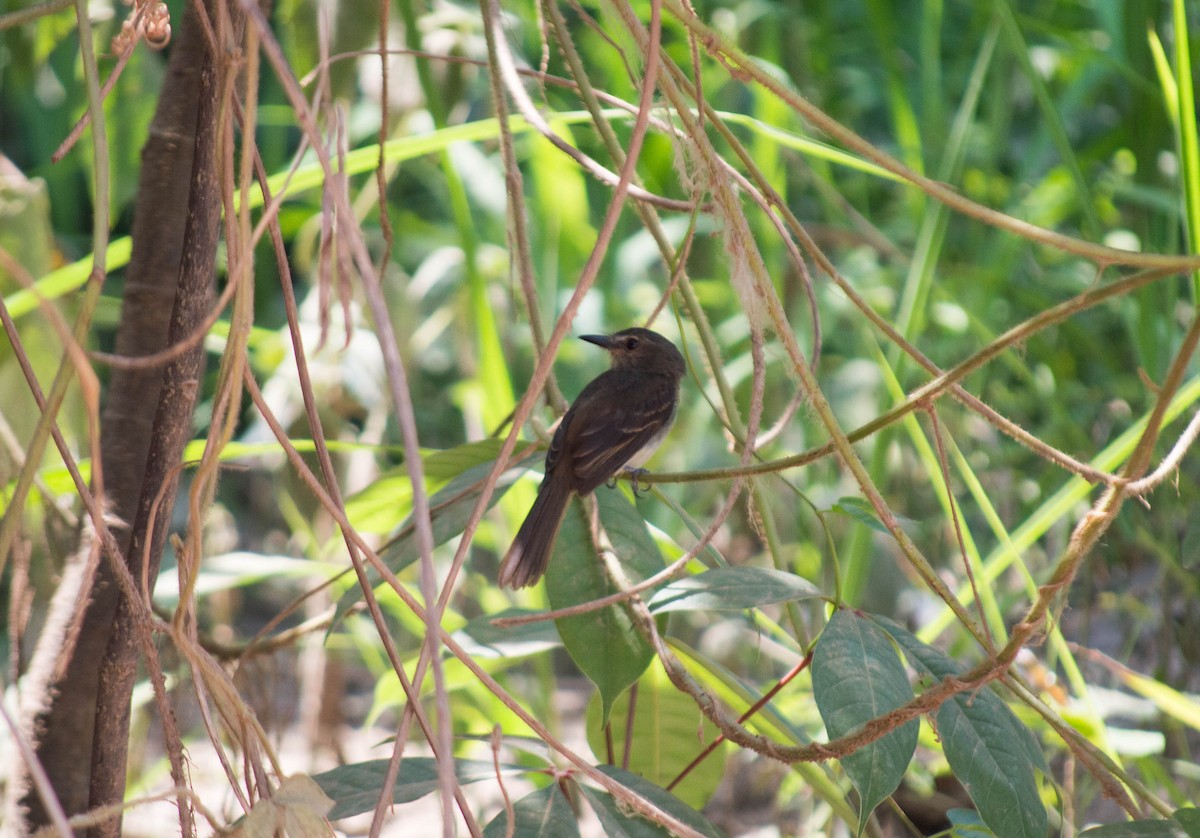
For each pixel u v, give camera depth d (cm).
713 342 639
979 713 481
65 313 684
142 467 507
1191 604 884
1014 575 1073
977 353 452
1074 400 1106
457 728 951
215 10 459
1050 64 1338
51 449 676
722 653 1140
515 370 1160
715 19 1199
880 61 1429
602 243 379
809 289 569
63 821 300
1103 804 1034
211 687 401
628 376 931
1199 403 938
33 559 582
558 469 634
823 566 1054
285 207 1262
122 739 482
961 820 570
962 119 960
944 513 1074
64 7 466
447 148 829
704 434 1180
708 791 673
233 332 379
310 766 976
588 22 612
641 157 1217
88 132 1118
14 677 522
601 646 542
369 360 972
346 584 768
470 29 909
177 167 504
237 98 462
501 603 999
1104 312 1172
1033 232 421
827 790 591
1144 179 1047
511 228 613
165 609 706
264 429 1011
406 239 1354
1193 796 888
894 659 467
